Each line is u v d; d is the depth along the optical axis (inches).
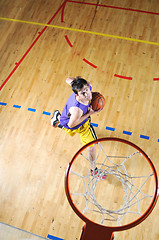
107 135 153.6
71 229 129.9
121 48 183.3
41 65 183.2
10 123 164.1
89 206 134.3
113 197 135.9
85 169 145.1
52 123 151.1
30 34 198.5
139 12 198.1
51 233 129.6
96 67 177.2
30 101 169.9
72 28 196.7
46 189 141.7
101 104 125.3
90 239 97.9
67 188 108.7
